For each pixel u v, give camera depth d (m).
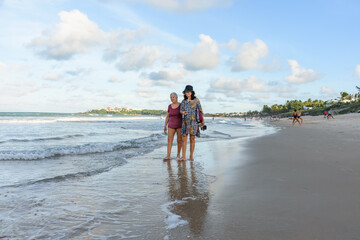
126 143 9.44
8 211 2.72
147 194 3.31
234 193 3.20
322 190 3.12
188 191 3.39
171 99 6.45
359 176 3.76
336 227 2.09
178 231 2.14
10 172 4.81
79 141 11.43
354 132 12.82
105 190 3.53
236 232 2.07
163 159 6.23
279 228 2.11
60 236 2.12
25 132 17.02
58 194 3.34
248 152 6.92
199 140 11.26
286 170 4.36
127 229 2.22
